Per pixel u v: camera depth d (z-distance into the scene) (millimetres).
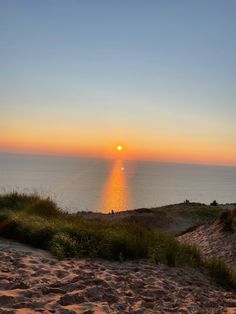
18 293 5422
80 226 11398
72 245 9367
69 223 11773
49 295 5598
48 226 10664
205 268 9828
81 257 9031
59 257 8586
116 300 5836
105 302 5617
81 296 5602
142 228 12031
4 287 5676
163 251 9719
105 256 9273
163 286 7223
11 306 4879
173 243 10680
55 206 15141
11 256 7953
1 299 5039
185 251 10570
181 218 32219
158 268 8797
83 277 6848
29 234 10188
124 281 7090
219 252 14555
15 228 10680
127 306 5652
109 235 10281
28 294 5449
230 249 14602
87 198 166500
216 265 9914
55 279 6520
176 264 9492
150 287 6957
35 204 14617
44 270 6977
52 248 9211
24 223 10875
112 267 8305
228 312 6246
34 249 9477
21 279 6191
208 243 16109
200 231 18531
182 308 5980
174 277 8242
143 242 10195
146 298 6215
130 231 11414
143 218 29844
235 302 7059
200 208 36250
